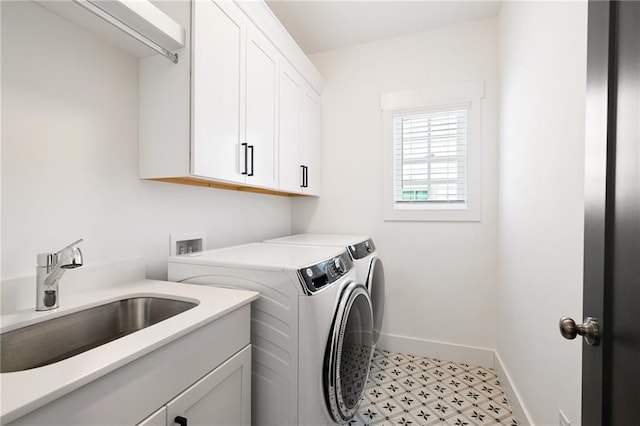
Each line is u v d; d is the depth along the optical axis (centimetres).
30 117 102
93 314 107
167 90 131
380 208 257
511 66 186
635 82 53
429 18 228
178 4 127
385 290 255
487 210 228
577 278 104
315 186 259
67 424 58
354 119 265
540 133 138
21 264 100
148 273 146
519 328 167
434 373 217
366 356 166
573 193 107
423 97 243
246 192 221
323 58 275
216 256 143
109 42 127
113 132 129
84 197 119
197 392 90
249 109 161
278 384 118
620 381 57
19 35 99
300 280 115
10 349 85
